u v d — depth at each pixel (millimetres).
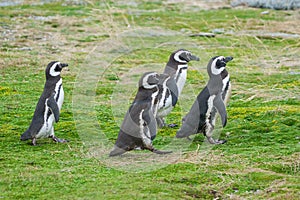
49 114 14977
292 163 13867
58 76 15211
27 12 34594
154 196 11906
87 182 12617
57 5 36969
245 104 19297
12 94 20391
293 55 25422
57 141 15375
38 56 25609
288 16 33281
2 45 27328
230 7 37281
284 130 16375
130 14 33938
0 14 33875
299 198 12102
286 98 19656
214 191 12477
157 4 37938
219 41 27688
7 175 12891
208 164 13852
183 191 12344
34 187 12320
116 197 11805
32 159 13953
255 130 16422
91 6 36375
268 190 12531
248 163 13961
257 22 31641
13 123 17141
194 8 37000
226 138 15852
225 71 15438
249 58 24906
